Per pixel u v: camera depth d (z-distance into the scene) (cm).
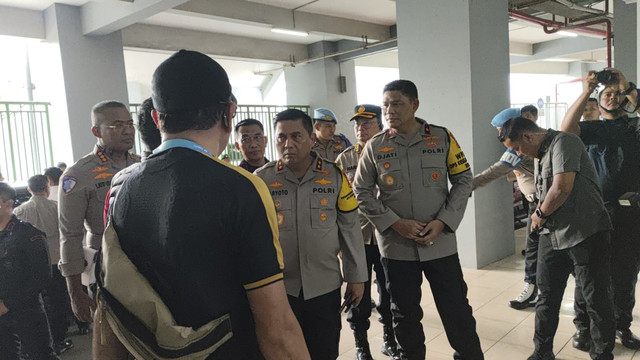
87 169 188
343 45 948
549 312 218
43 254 228
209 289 77
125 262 77
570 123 240
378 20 832
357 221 189
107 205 99
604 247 201
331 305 177
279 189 178
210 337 75
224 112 88
